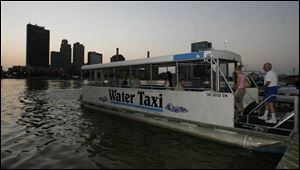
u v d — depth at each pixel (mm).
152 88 12117
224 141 8789
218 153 8016
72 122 13203
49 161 7520
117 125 12203
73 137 10188
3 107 20016
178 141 9367
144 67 12586
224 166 7027
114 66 14648
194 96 9820
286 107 13430
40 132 11086
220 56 9773
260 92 14633
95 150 8500
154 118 11820
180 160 7504
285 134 7863
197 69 10148
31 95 33656
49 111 17469
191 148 8547
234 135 8562
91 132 10945
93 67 16953
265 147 7809
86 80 18328
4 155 8070
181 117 10359
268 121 8984
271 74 8883
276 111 12438
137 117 12820
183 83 10680
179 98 10453
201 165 7117
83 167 7043
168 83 11383
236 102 9531
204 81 9922
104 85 16000
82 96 18766
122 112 14008
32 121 13656
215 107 9070
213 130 9188
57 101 25000
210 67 9617
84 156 7926
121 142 9383
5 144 9281
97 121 13281
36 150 8562
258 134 7961
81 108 18781
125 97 13719
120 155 7988
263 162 7266
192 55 10125
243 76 9492
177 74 10867
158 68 11859
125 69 13977
